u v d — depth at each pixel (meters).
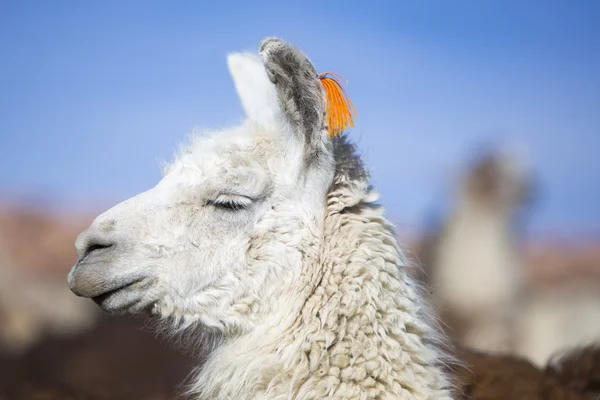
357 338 11.73
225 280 12.34
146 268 12.29
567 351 15.65
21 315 43.62
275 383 11.80
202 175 12.52
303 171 12.45
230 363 12.33
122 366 27.31
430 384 11.77
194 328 12.95
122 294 12.34
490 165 34.31
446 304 33.22
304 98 12.12
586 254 95.56
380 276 12.06
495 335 33.12
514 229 35.09
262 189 12.33
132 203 12.62
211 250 12.38
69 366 27.80
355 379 11.55
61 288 54.16
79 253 12.51
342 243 12.20
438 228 34.88
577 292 50.94
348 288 11.89
